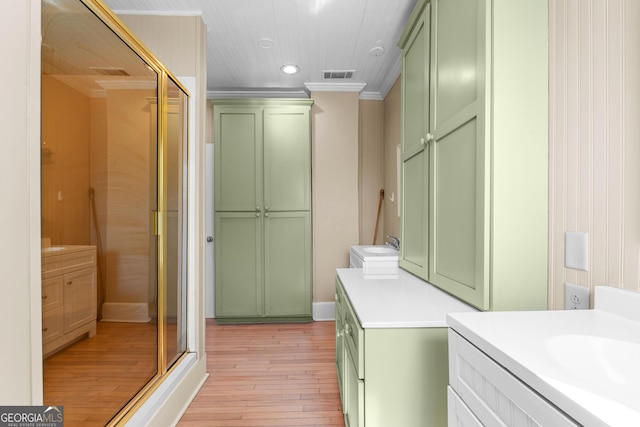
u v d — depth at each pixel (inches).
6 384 32.0
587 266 37.2
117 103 68.3
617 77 33.7
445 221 55.0
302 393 78.4
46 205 52.8
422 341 42.0
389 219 132.3
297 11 83.0
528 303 42.6
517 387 22.0
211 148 139.6
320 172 133.0
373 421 41.9
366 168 143.6
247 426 65.7
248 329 124.3
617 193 33.9
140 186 69.9
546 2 42.7
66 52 53.4
